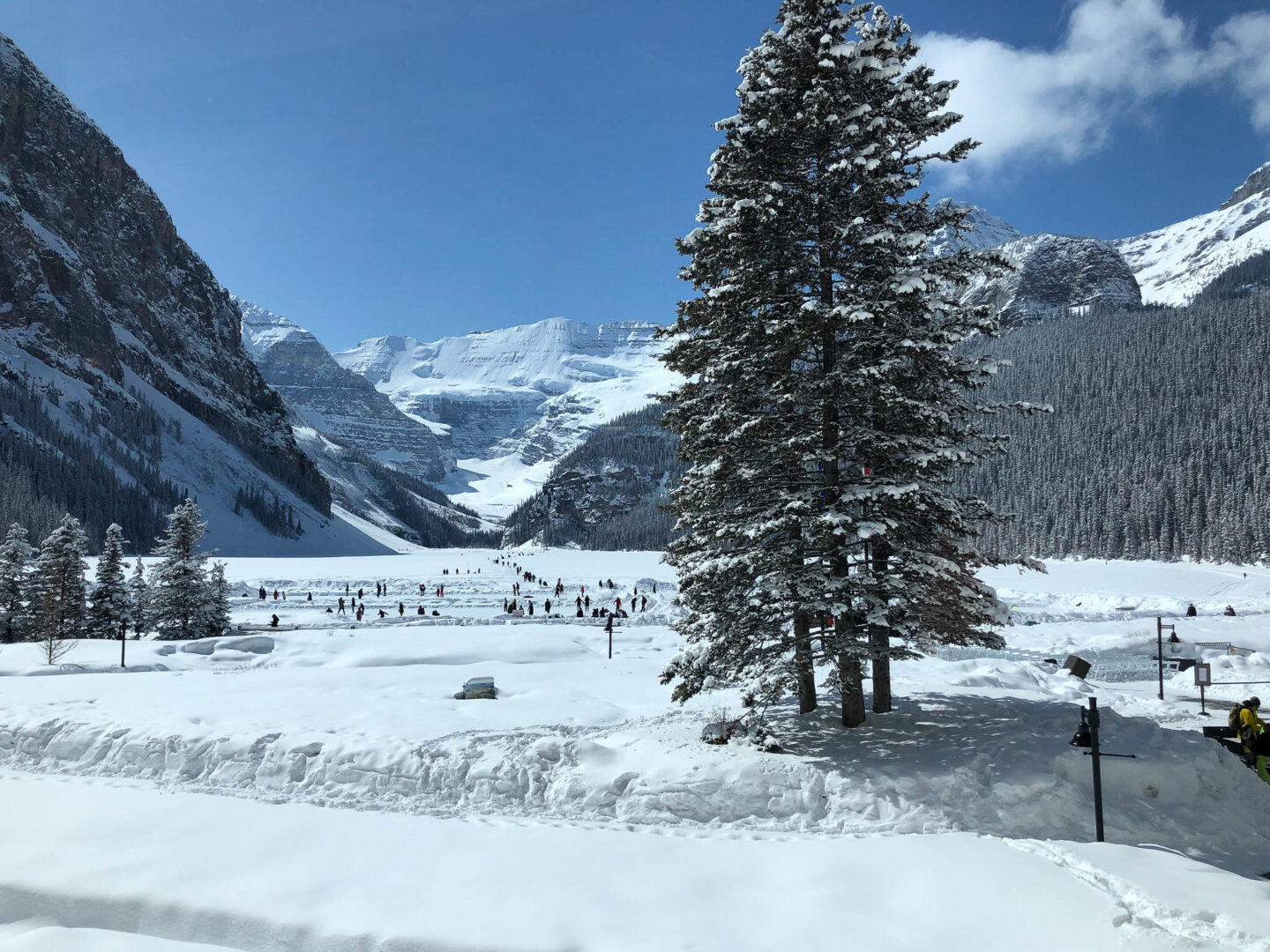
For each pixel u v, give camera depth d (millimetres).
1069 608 63969
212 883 8617
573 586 85312
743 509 14344
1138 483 150750
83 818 10773
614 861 9266
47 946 7543
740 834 10531
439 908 7961
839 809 11297
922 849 9477
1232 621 51219
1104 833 10570
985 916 7609
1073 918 7531
